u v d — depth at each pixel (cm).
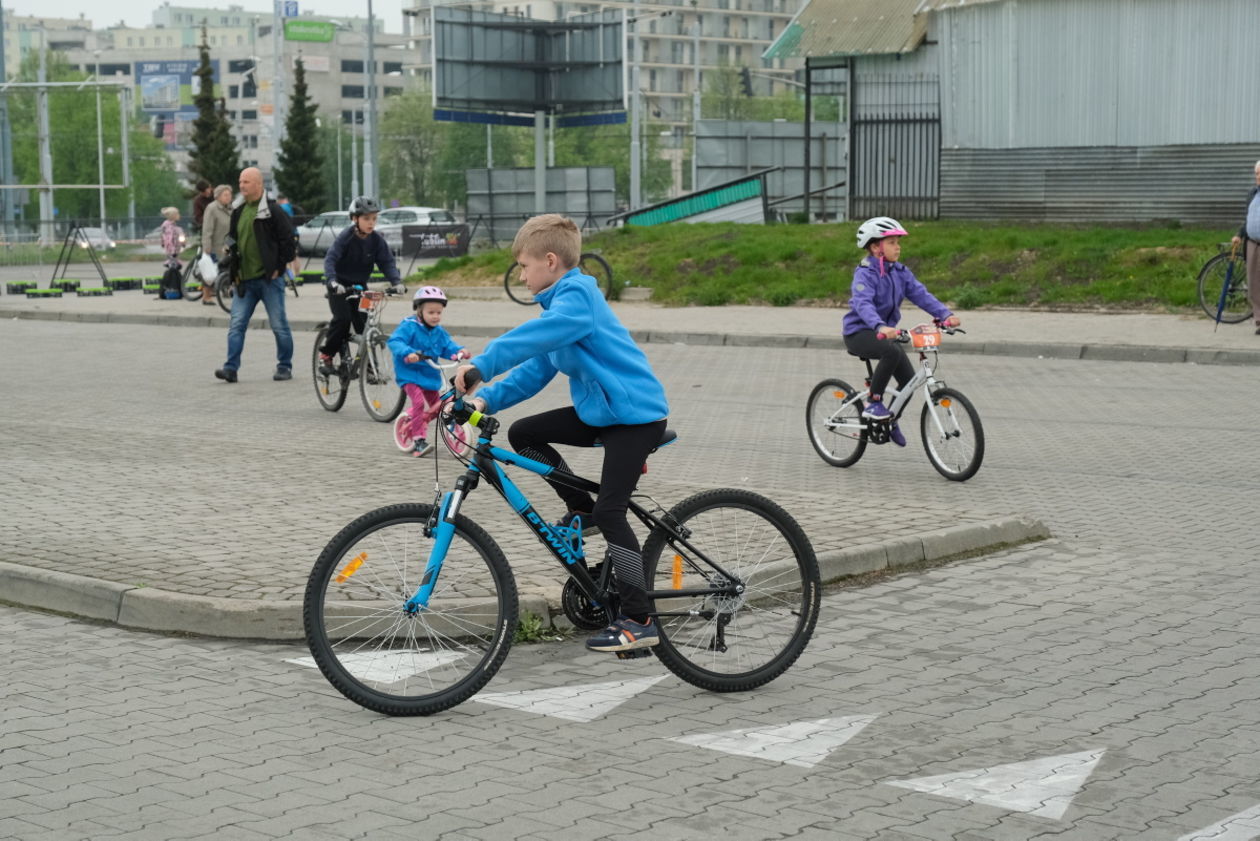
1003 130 2839
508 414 1412
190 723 552
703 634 595
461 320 2311
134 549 775
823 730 545
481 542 583
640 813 462
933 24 2920
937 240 2475
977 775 497
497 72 4638
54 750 521
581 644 662
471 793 480
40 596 716
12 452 1111
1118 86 2691
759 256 2573
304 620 567
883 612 714
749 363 1808
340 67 16712
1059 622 695
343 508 892
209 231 2653
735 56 16475
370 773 499
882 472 1105
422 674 571
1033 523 876
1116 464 1116
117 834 443
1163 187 2661
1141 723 552
